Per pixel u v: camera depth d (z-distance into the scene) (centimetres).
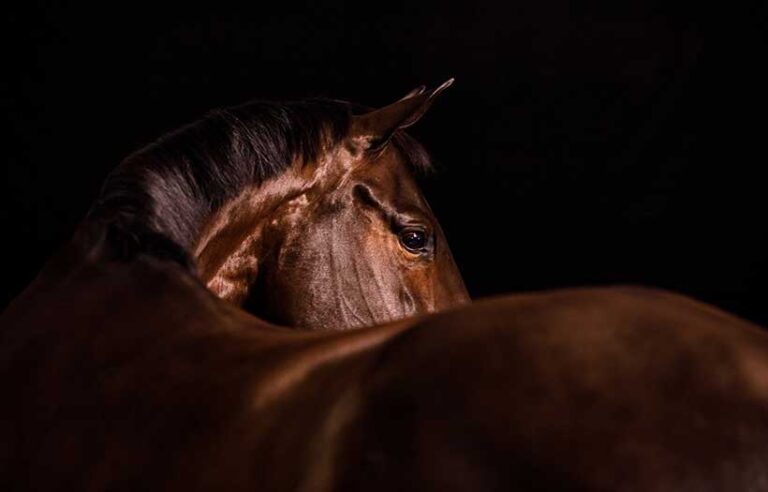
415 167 543
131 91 1370
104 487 411
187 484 397
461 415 341
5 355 446
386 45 1409
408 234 526
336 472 352
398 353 366
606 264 1395
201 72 1383
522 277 1393
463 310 375
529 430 334
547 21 1414
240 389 402
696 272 1386
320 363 395
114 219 464
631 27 1414
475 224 1398
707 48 1405
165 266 447
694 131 1402
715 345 340
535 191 1403
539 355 344
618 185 1402
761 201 1384
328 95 1396
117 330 436
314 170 516
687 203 1395
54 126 1348
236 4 1390
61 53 1361
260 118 510
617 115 1409
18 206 1320
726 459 322
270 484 369
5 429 435
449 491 335
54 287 455
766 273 1369
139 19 1378
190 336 427
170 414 409
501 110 1411
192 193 489
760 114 1391
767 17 1391
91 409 424
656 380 334
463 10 1416
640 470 323
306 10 1399
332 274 520
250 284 516
